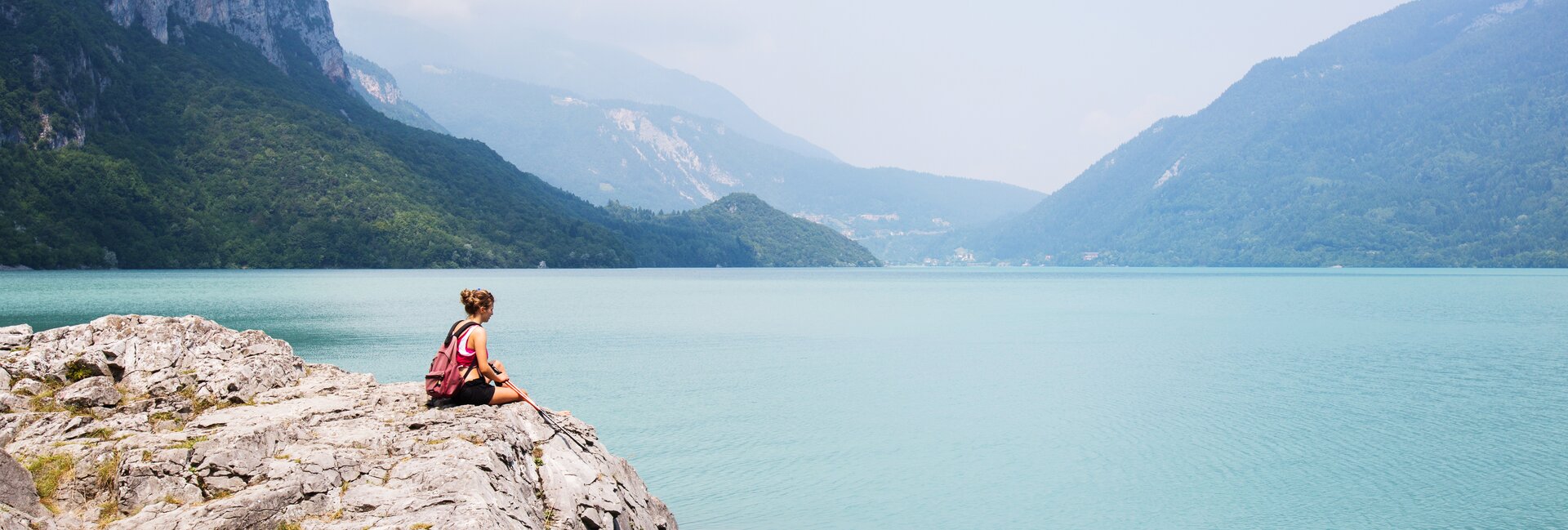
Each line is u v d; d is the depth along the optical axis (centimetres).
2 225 18475
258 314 7969
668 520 1653
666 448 2752
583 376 4238
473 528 984
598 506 1341
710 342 5966
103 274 17212
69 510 1072
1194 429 3089
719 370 4512
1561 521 2109
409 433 1299
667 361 4875
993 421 3231
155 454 1103
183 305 8844
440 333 6281
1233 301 11881
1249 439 2939
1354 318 8294
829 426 3102
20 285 12556
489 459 1191
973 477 2480
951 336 6575
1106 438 2962
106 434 1263
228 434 1145
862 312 9238
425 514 1030
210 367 1609
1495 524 2092
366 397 1567
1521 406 3481
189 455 1112
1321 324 7619
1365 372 4484
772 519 2109
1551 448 2772
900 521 2116
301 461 1122
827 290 15462
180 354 1634
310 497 1075
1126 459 2686
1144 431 3053
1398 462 2627
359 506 1065
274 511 1020
